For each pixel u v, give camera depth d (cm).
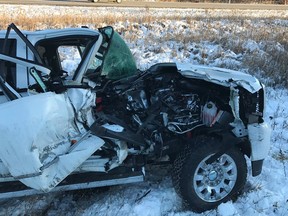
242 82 411
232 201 428
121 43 473
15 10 1934
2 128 342
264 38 1403
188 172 390
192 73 431
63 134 373
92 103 393
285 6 3347
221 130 414
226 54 1116
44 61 437
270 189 457
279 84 881
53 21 1593
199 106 448
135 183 459
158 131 425
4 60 380
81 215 402
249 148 430
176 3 2973
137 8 2391
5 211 407
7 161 352
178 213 405
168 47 1188
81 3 2580
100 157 403
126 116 437
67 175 370
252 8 2895
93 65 426
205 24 1708
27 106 350
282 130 630
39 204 422
